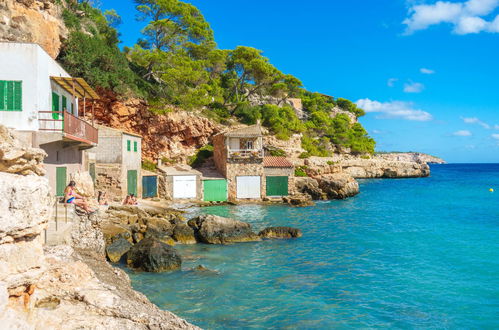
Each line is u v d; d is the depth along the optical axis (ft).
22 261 23.66
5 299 20.92
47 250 49.14
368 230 105.70
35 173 29.27
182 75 185.88
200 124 193.26
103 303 33.94
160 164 170.50
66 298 33.86
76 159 88.69
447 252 81.30
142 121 176.04
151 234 86.17
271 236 94.43
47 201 26.84
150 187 151.74
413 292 57.16
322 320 47.01
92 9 182.91
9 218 22.41
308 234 99.30
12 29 102.22
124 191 129.70
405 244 88.74
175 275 62.44
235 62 247.29
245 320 46.24
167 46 216.95
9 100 60.80
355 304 52.29
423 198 188.24
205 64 241.35
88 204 66.59
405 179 329.52
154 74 192.65
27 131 60.95
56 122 72.74
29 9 111.75
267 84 261.85
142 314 33.65
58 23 134.00
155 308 39.81
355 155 353.10
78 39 147.13
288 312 49.01
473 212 142.31
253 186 165.89
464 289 58.54
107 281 45.29
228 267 68.08
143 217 94.73
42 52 64.69
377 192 217.15
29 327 22.24
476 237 97.14
